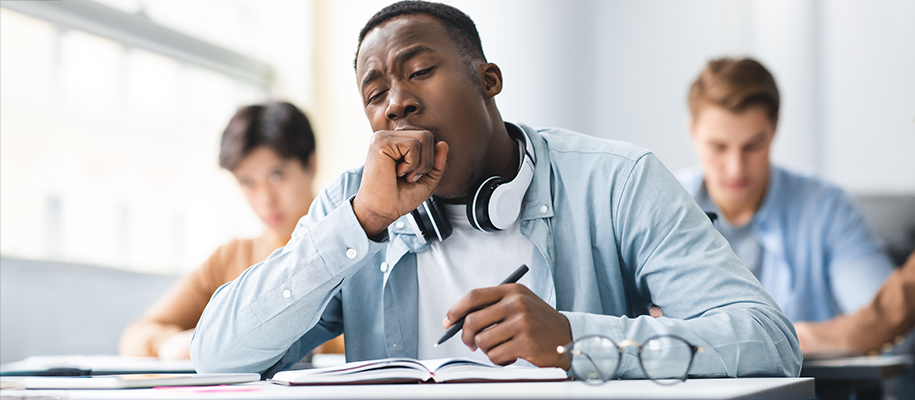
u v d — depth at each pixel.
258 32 4.01
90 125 2.84
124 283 2.93
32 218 2.55
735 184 2.36
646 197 1.05
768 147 2.36
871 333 2.17
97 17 2.87
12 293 2.43
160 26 3.20
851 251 2.45
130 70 3.06
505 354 0.78
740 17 3.56
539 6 3.73
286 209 2.08
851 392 1.51
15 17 2.53
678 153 3.63
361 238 0.97
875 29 3.38
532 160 1.11
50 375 1.14
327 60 4.04
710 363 0.82
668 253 1.00
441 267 1.13
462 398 0.57
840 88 3.42
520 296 0.81
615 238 1.08
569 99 3.71
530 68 3.73
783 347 0.90
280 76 4.04
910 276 2.18
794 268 2.50
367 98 1.05
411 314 1.13
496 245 1.10
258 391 0.69
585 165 1.12
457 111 1.01
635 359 0.79
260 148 2.03
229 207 3.57
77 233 2.74
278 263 1.01
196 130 3.45
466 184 1.05
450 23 1.06
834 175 3.42
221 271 2.14
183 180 3.34
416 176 0.97
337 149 4.00
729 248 1.02
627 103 3.69
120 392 0.70
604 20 3.72
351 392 0.64
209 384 0.82
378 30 1.05
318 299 1.00
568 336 0.80
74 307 2.67
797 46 3.47
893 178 3.33
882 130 3.36
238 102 3.79
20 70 2.54
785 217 2.49
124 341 2.02
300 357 1.19
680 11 3.64
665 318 0.86
